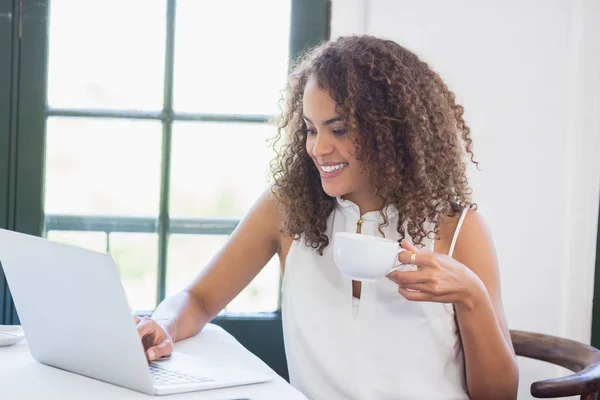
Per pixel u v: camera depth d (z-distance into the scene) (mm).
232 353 1407
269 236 1702
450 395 1467
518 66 2182
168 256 2209
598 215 2229
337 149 1467
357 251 1215
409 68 1528
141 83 2152
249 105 2201
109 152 2154
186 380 1155
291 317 1558
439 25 2146
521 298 2230
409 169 1505
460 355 1520
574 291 2252
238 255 1684
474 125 2180
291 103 1651
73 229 2158
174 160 2182
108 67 2133
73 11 2100
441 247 1553
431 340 1484
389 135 1470
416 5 2137
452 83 2162
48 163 2121
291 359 1550
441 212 1537
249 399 1095
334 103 1444
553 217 2223
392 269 1286
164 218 2191
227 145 2203
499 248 2215
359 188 1551
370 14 2127
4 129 2062
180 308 1537
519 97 2189
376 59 1491
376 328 1480
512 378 1453
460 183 1597
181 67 2162
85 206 2158
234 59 2184
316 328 1513
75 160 2139
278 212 1688
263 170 2223
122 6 2125
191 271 2225
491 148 2189
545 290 2236
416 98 1498
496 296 1527
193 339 1508
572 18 2188
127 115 2146
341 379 1470
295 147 1617
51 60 2098
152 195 2188
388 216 1547
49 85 2105
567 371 2236
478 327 1374
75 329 1152
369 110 1460
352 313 1497
